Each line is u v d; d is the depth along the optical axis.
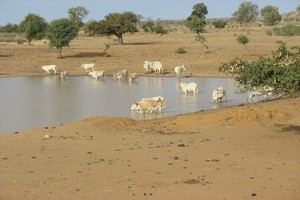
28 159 16.64
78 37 111.00
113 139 19.84
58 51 71.56
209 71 51.03
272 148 17.36
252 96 31.47
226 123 22.52
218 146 17.95
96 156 16.83
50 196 12.60
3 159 16.73
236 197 12.19
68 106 31.88
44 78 50.78
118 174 14.43
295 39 83.38
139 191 12.79
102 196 12.48
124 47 77.31
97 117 24.27
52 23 65.25
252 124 22.20
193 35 107.31
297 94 16.31
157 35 114.12
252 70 16.86
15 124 26.14
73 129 22.02
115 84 44.44
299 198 12.02
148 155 16.72
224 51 64.75
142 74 51.91
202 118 23.23
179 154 16.78
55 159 16.53
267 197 12.16
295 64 16.34
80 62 61.53
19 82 47.03
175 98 34.50
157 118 26.20
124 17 89.75
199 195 12.38
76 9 131.50
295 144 17.83
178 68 47.50
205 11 114.81
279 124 22.03
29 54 68.00
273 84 16.41
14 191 13.09
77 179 14.03
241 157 16.19
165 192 12.67
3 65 58.72
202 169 14.80
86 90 40.19
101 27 88.00
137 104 29.61
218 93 32.28
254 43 76.94
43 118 27.80
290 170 14.51
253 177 13.84
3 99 35.38
